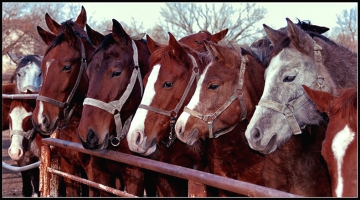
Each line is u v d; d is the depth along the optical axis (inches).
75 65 193.8
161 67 158.2
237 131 161.5
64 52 192.2
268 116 133.8
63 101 193.0
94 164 187.6
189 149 175.9
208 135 154.6
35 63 259.8
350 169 93.3
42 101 189.2
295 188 148.2
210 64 155.3
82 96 201.6
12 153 231.8
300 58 136.6
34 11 806.5
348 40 396.2
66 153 204.7
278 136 134.8
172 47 156.7
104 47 169.9
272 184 152.4
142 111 154.3
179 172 110.0
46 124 187.9
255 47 175.0
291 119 134.8
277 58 138.8
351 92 104.2
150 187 207.8
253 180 163.5
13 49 828.6
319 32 160.2
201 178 103.2
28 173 266.4
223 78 151.3
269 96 135.6
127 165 175.3
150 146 154.0
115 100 165.9
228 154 164.4
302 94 135.3
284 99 135.0
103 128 162.2
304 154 146.1
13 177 350.9
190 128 148.6
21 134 236.7
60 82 190.9
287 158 147.2
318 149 145.1
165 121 157.5
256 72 158.7
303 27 158.4
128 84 169.2
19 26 790.5
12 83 289.9
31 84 253.4
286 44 139.3
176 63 158.9
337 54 144.4
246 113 155.3
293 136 144.9
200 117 149.1
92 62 169.9
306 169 146.3
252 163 162.2
